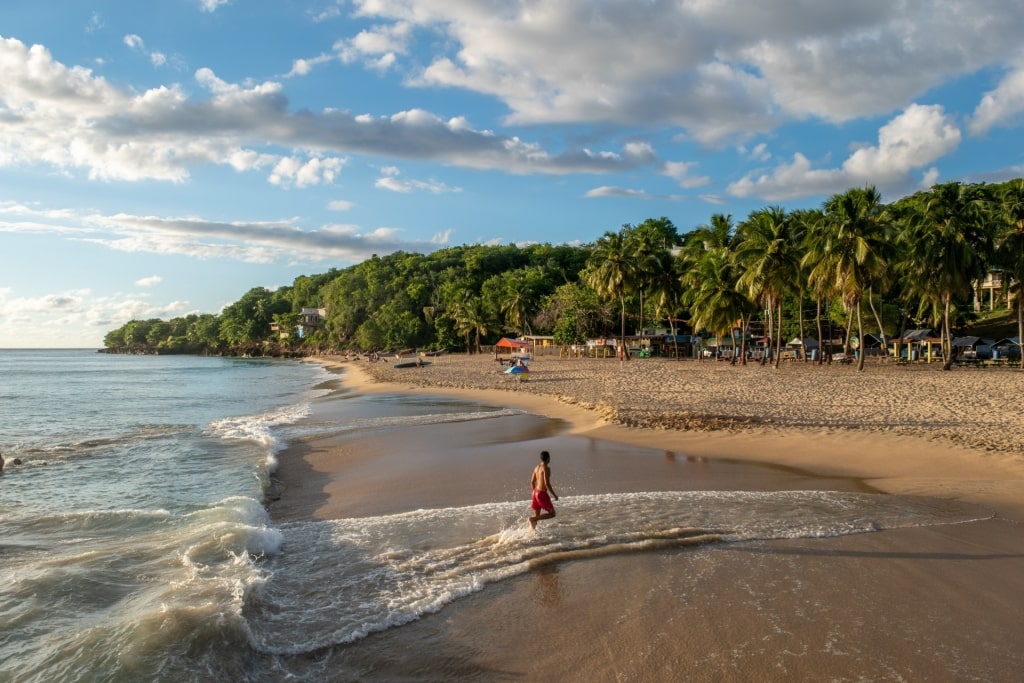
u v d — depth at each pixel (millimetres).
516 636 6590
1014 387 29453
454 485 13594
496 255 125250
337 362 107625
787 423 19906
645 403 26156
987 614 6809
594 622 6809
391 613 7160
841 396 27156
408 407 31172
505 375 47438
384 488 13609
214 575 8203
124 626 6699
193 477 15258
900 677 5578
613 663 5969
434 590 7758
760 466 15023
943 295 42625
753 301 53156
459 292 109375
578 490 12805
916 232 43438
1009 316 66562
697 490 12664
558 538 9539
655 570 8219
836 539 9344
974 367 46781
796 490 12578
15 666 6031
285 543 9797
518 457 16531
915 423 19469
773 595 7367
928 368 45781
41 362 144125
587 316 82562
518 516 10859
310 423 25719
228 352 177000
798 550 8891
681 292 70750
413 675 5926
